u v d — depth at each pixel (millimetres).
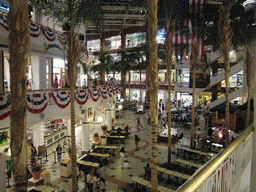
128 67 34656
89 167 11641
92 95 14555
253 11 14289
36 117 8938
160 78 39344
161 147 16125
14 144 3586
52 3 8617
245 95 23688
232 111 18984
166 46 12133
